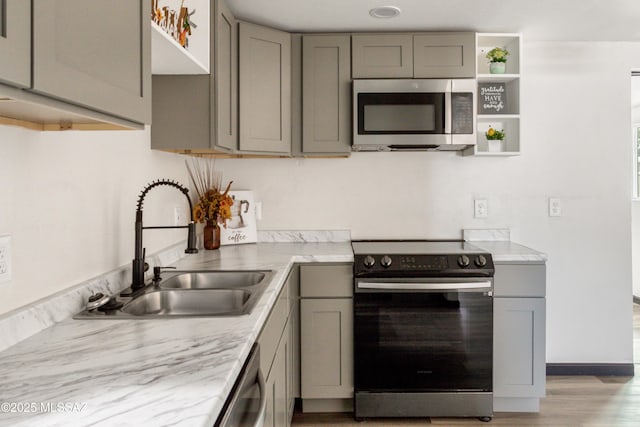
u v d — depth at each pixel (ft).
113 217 5.64
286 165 9.95
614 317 9.82
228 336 3.75
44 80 2.27
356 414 8.09
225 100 7.46
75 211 4.74
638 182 16.44
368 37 8.75
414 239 9.95
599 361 9.87
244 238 9.62
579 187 9.77
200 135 6.98
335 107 8.85
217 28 6.96
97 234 5.21
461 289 7.83
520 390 8.14
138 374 2.99
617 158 9.71
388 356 8.01
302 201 9.98
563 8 7.88
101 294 4.68
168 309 5.46
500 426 7.91
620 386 9.37
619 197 9.74
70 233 4.64
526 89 9.72
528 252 8.25
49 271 4.27
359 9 7.89
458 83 8.57
